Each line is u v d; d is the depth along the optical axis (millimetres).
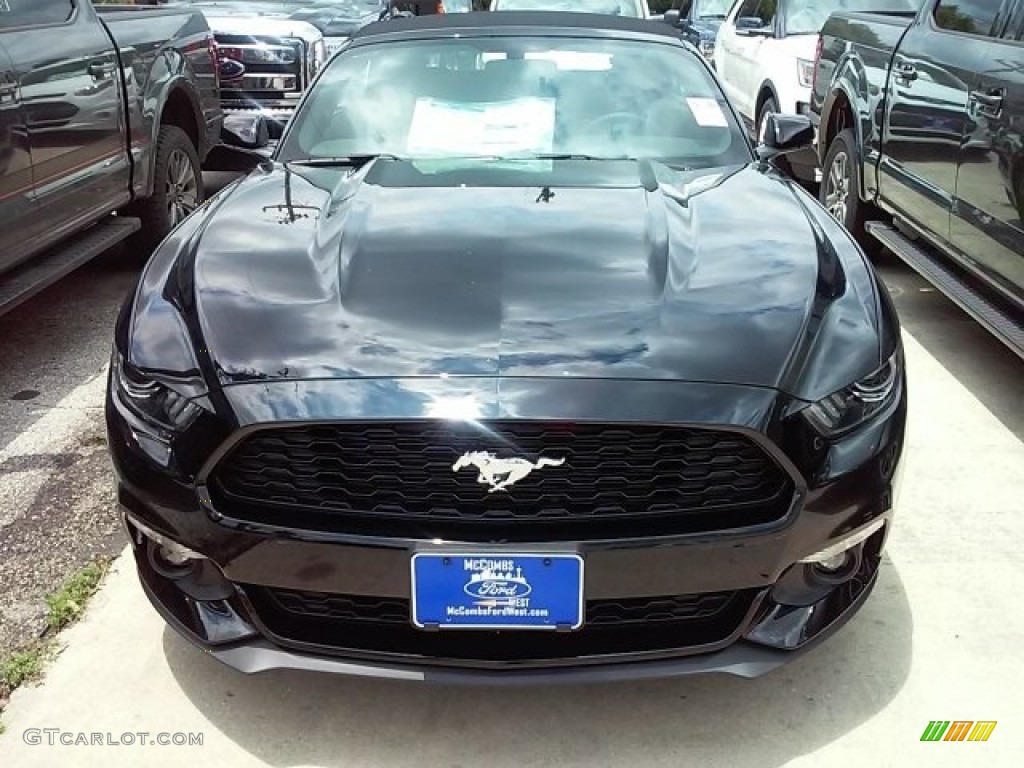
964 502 3596
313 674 2752
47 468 3838
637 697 2680
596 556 2250
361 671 2369
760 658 2406
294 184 3436
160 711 2621
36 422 4227
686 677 2752
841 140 6301
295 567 2320
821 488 2346
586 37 4219
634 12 12734
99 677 2730
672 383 2309
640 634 2404
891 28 5637
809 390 2381
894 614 2994
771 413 2303
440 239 2859
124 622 2941
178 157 6109
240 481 2361
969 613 2998
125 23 5492
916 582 3143
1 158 4117
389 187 3314
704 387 2312
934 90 4832
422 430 2264
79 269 6223
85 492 3660
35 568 3201
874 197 5711
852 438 2412
